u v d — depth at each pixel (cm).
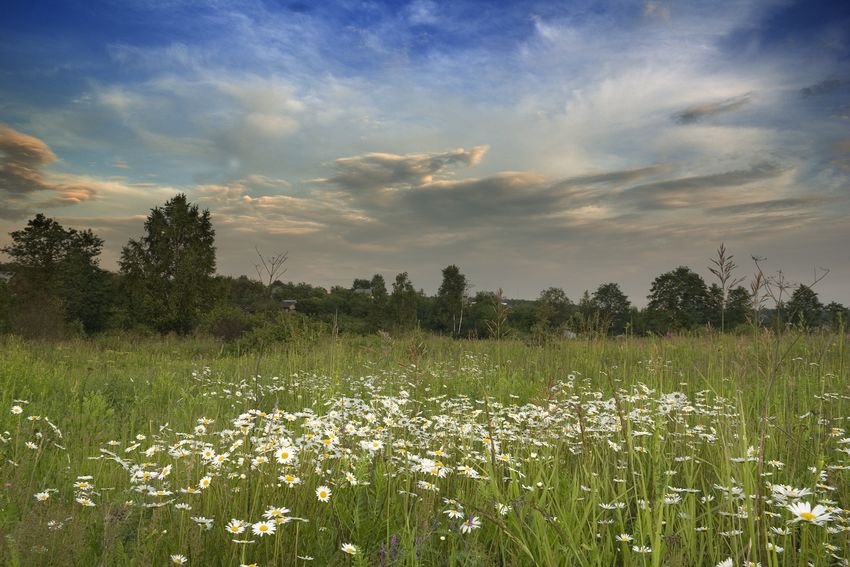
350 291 4784
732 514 286
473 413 604
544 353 1200
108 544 277
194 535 291
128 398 913
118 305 4097
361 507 350
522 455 455
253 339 1811
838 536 311
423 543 297
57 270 4266
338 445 408
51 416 726
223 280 4247
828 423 440
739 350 405
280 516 290
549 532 312
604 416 512
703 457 441
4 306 2781
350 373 1062
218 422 607
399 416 520
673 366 937
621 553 333
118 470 452
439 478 392
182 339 2919
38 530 295
